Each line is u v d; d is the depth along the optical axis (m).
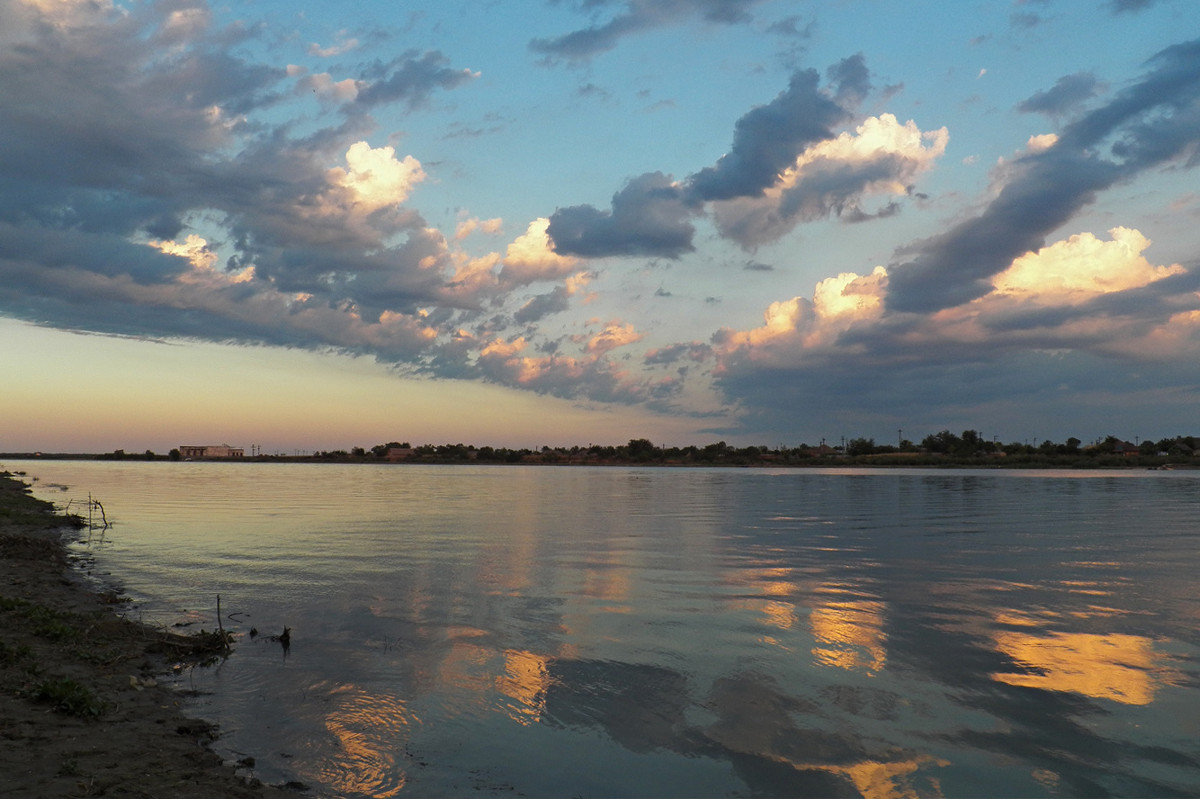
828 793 8.43
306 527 37.12
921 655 13.66
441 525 38.47
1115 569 23.45
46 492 68.25
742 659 13.42
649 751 9.55
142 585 20.72
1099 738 9.92
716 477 130.38
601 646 14.26
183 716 10.50
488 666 13.01
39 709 10.04
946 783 8.66
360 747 9.59
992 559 25.81
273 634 15.20
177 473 140.75
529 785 8.56
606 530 35.94
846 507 51.69
